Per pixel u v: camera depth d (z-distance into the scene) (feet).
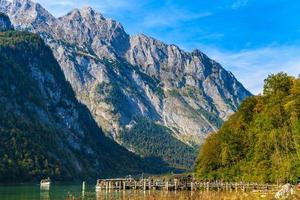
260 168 442.09
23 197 410.31
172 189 445.78
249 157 484.33
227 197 265.75
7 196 423.23
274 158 434.30
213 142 555.28
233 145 504.84
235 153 501.97
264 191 311.68
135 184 475.72
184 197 283.79
